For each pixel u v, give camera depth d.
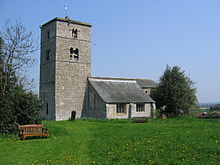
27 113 21.52
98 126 28.47
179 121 32.44
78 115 44.75
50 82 44.38
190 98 48.66
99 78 46.94
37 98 22.94
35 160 13.00
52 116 43.22
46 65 45.97
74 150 15.35
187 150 12.95
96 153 14.07
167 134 18.36
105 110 40.62
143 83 59.53
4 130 20.19
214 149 12.58
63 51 44.25
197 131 19.23
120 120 36.91
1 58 21.38
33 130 19.70
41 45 47.97
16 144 17.12
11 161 12.91
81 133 23.05
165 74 51.09
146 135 18.56
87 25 47.34
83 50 46.53
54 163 12.26
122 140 17.05
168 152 12.88
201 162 11.08
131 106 43.56
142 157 12.26
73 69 45.00
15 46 22.11
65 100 43.62
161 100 50.28
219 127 21.75
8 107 20.47
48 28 46.12
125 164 11.44
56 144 17.25
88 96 45.06
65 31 44.78
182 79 49.62
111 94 43.44
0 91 20.77
